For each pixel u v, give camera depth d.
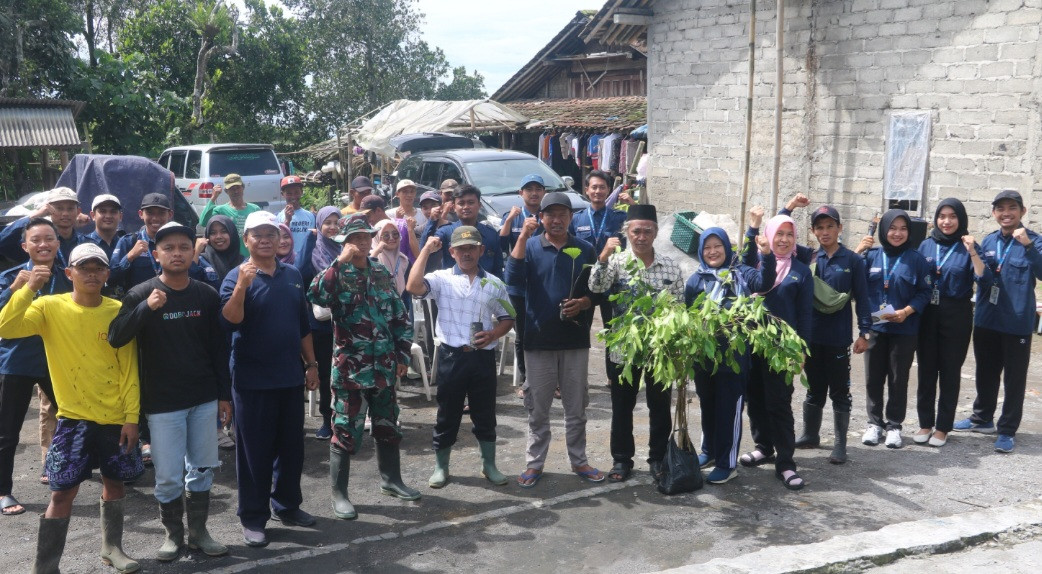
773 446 6.03
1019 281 6.08
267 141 30.88
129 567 4.52
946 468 5.87
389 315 5.32
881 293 6.20
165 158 17.72
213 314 4.66
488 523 5.10
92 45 29.09
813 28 12.23
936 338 6.29
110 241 6.33
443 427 5.64
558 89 24.25
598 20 15.13
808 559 4.45
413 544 4.84
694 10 13.84
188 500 4.73
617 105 19.73
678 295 5.80
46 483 5.89
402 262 7.50
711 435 5.90
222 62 29.50
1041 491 5.46
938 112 11.04
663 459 5.58
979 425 6.62
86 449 4.42
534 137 22.14
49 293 5.70
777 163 10.88
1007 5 10.22
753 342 5.14
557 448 6.42
